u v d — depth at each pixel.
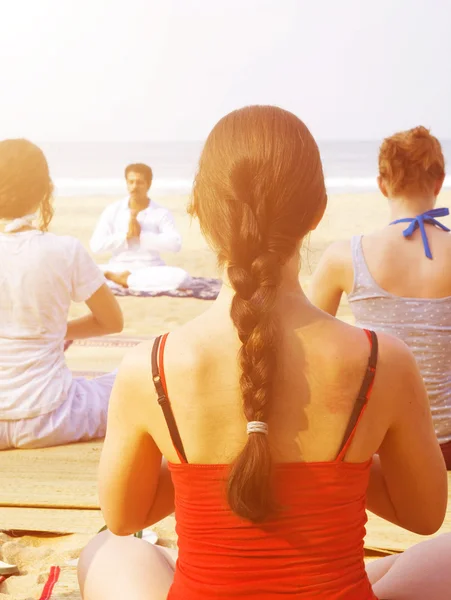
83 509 2.91
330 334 1.31
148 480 1.43
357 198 20.53
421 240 3.05
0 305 3.41
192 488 1.29
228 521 1.27
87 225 15.93
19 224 3.40
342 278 3.12
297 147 1.28
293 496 1.27
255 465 1.20
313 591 1.25
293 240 1.28
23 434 3.45
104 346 5.60
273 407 1.28
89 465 3.32
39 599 2.29
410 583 1.47
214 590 1.27
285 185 1.25
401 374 1.33
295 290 1.33
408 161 3.03
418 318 3.02
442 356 3.04
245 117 1.31
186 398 1.29
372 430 1.31
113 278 7.84
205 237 1.33
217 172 1.28
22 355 3.45
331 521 1.28
